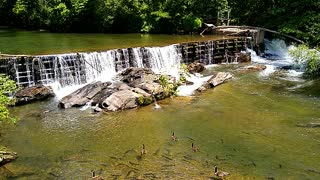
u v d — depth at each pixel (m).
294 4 37.78
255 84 26.80
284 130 18.78
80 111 21.62
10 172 14.80
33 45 32.47
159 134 18.39
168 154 16.22
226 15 44.50
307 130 18.72
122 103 21.98
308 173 14.64
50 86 24.61
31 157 16.06
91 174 14.58
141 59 29.34
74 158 15.94
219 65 32.91
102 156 16.08
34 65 24.77
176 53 31.22
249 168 15.02
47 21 47.81
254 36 36.28
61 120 20.25
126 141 17.59
